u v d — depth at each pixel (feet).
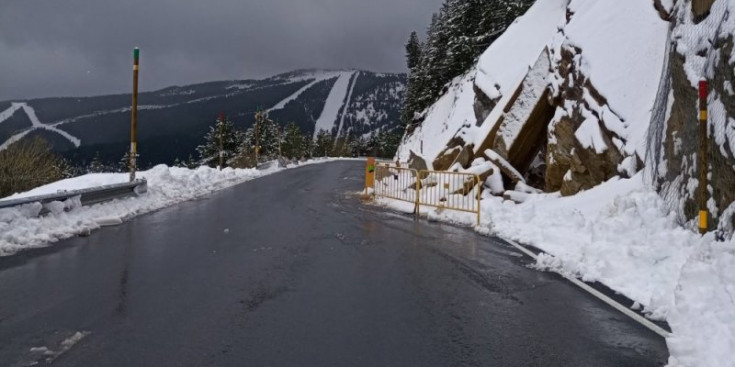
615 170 42.88
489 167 53.83
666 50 40.60
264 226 37.29
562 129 51.24
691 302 16.87
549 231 33.06
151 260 25.29
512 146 55.77
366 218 43.37
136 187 49.67
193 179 69.00
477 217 39.63
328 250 28.78
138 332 15.37
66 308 17.53
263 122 275.80
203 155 249.75
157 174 62.75
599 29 53.06
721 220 24.99
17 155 75.10
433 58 192.85
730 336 14.21
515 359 13.87
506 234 34.78
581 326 16.62
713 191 26.43
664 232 26.84
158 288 20.22
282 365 13.19
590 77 49.08
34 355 13.53
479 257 27.68
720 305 16.25
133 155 52.01
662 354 14.35
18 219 29.86
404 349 14.40
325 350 14.23
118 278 21.66
